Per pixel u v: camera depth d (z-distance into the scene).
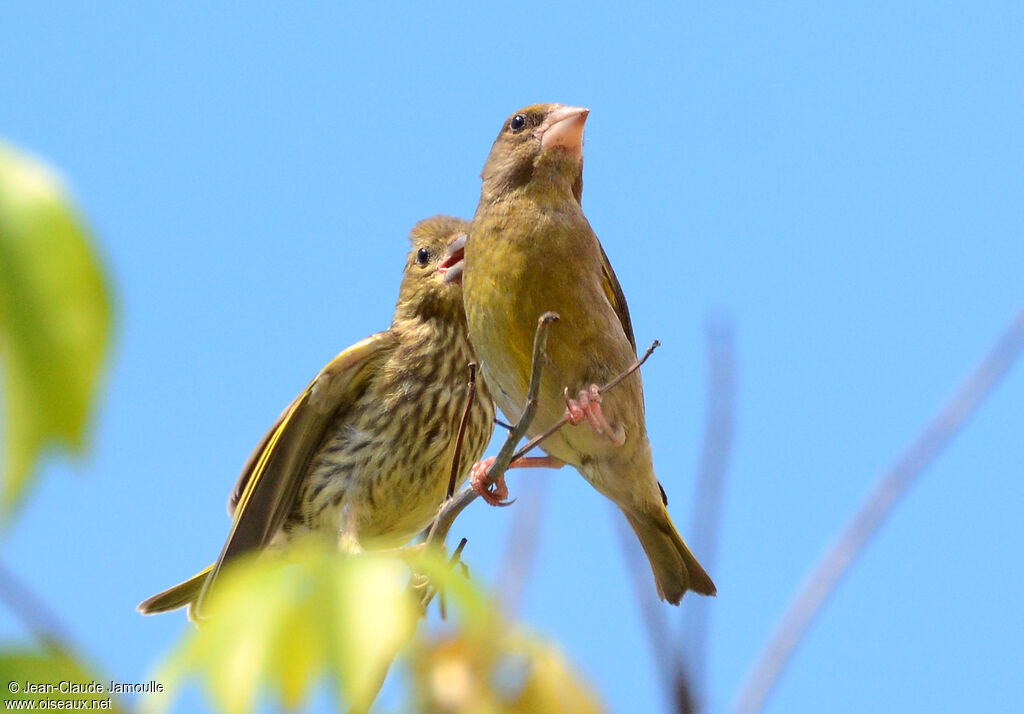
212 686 3.93
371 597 4.10
